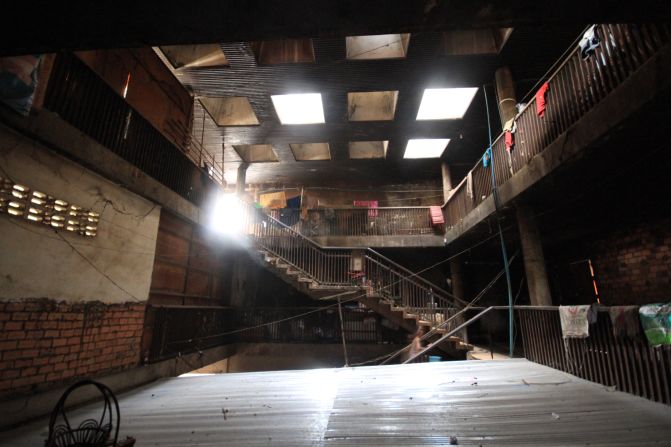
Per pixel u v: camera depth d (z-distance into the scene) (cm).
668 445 258
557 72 581
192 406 428
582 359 475
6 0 223
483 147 1316
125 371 572
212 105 1116
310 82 947
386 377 539
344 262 1088
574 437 278
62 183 462
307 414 366
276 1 230
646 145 490
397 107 1061
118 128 573
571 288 1004
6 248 388
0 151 381
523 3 234
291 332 1122
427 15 245
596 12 244
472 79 940
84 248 500
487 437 285
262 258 1020
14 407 382
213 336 955
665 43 379
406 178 1608
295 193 1659
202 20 247
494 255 1305
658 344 350
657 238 707
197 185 880
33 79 378
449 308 935
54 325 445
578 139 511
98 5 229
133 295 606
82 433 322
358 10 240
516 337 1260
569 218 829
